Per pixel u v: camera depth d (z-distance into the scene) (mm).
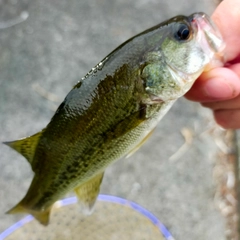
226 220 256
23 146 159
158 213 259
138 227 240
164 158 284
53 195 168
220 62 160
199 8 399
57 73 336
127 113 151
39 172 164
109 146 155
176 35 150
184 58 151
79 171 159
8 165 278
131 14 391
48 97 319
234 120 182
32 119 304
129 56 149
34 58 345
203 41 150
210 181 274
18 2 385
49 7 387
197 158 285
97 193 168
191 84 154
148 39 151
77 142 154
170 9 398
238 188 269
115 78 148
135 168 278
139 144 161
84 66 343
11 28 365
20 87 323
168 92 153
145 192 268
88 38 366
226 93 156
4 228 251
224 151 290
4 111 307
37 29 367
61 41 360
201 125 305
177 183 272
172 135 298
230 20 160
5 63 339
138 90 150
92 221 243
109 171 276
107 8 394
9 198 263
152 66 150
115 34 371
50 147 157
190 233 251
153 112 155
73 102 151
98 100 149
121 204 246
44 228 240
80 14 385
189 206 262
